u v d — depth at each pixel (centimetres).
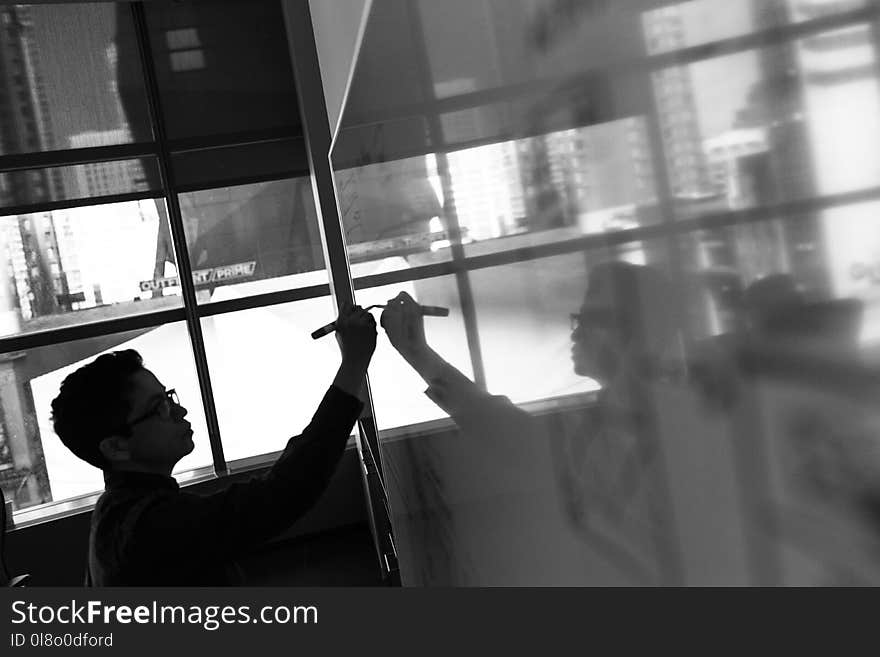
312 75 379
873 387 12
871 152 12
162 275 533
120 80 521
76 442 127
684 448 19
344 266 392
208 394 539
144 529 116
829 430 13
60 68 509
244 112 538
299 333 550
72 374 128
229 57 534
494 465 43
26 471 504
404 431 96
